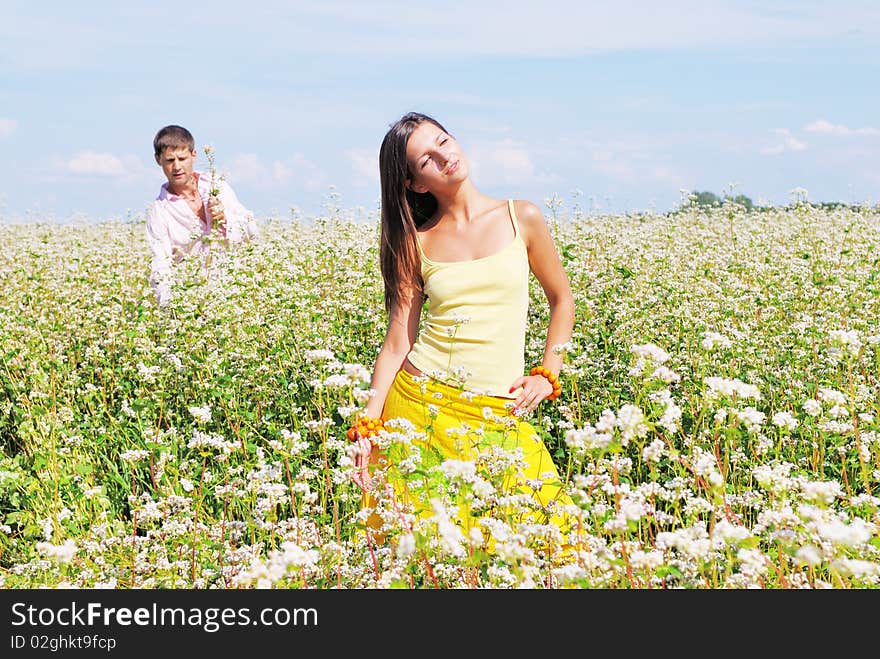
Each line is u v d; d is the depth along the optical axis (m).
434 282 4.63
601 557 3.19
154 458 5.30
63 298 9.26
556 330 4.79
